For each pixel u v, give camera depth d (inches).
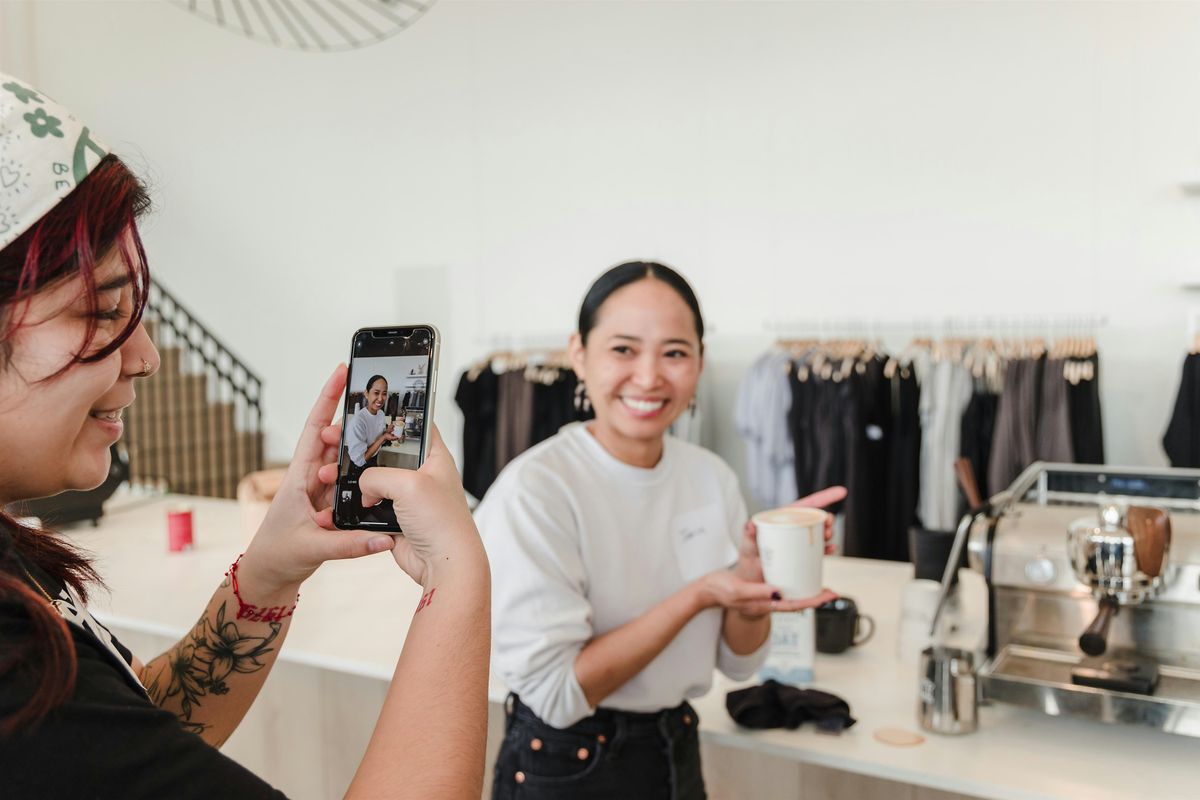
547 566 51.4
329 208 250.4
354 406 32.7
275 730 91.7
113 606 89.4
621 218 211.2
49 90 287.6
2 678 18.7
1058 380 155.1
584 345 57.6
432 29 229.8
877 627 81.9
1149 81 161.5
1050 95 169.0
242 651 34.3
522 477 53.3
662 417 54.6
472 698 25.6
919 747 57.7
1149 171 162.2
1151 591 57.3
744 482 200.8
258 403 260.5
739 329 199.8
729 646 59.6
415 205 237.0
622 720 53.4
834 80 187.2
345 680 87.2
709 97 199.6
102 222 22.7
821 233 190.5
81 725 19.5
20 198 21.4
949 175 178.2
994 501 71.4
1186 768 54.9
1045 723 61.7
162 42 269.0
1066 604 63.8
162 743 20.6
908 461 162.1
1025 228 172.6
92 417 25.0
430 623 26.7
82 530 127.8
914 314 183.2
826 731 59.9
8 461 22.9
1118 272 165.6
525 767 53.5
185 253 272.7
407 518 28.3
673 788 54.5
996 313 175.9
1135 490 79.9
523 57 219.3
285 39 249.6
